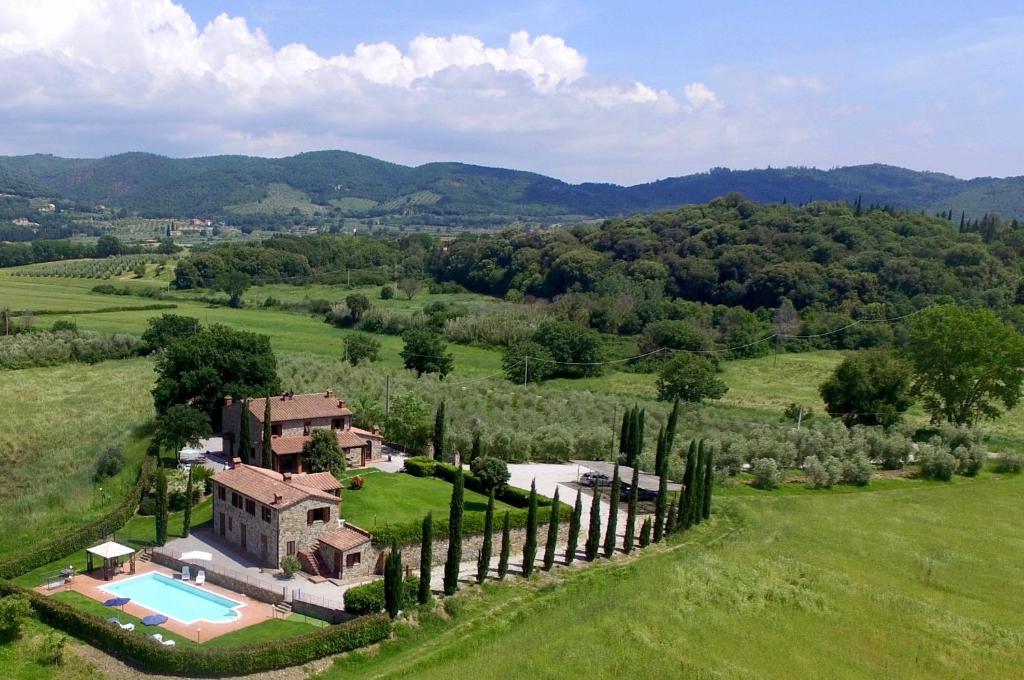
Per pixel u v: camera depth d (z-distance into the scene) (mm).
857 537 82750
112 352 160875
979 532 85562
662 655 56500
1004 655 58219
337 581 66812
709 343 174750
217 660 53281
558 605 66188
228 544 75250
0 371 145250
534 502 70875
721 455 105250
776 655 57406
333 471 89062
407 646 59281
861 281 194125
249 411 89000
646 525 80250
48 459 96688
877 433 116625
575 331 167750
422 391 127188
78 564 71062
